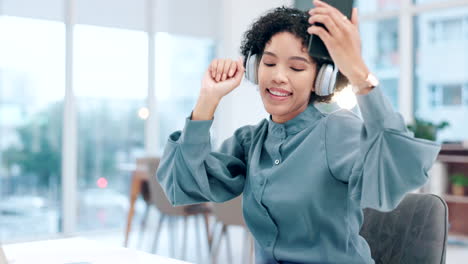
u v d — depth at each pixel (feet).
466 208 17.62
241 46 4.19
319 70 3.71
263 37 3.80
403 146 3.03
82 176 19.02
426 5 18.83
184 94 21.33
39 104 18.17
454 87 18.35
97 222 19.24
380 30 20.12
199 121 3.95
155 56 20.61
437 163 17.42
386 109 3.03
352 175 3.32
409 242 4.17
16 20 17.74
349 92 3.95
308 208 3.70
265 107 3.85
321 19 2.97
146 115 20.22
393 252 4.23
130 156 20.04
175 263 3.89
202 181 4.11
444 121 17.62
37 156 18.12
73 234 18.58
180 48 21.18
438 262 4.03
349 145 3.56
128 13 20.03
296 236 3.83
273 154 3.99
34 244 4.57
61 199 18.51
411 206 4.25
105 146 19.53
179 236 18.54
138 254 4.17
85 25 19.10
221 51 21.83
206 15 21.68
